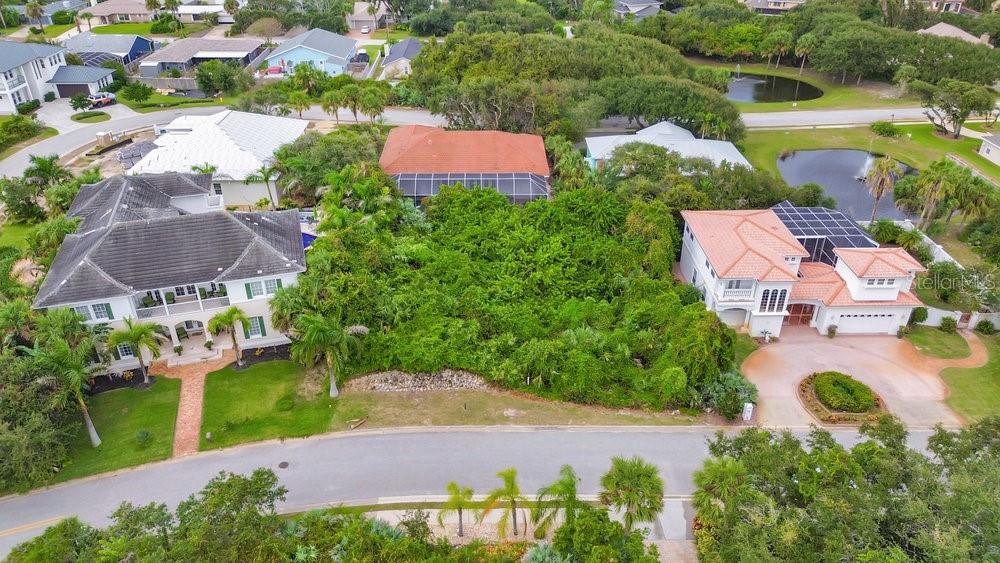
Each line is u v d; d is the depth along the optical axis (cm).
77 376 3906
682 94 8869
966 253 6525
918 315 5409
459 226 6244
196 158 7088
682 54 14450
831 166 8900
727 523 3019
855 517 2789
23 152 8619
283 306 4547
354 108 9131
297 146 7281
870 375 4900
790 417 4466
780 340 5288
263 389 4566
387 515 3638
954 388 4778
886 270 5119
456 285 5294
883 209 7694
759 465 3142
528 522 3575
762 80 13000
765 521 2877
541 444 4141
